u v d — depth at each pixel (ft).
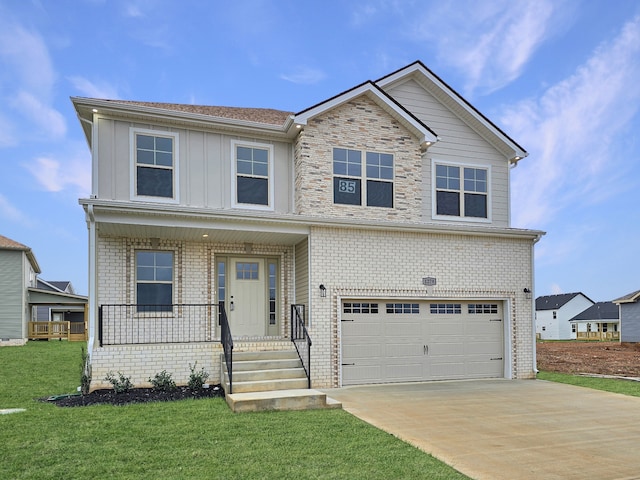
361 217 41.83
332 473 16.74
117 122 37.70
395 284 40.42
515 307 44.32
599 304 200.44
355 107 43.11
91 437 20.94
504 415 27.17
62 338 94.79
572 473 17.62
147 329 37.52
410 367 40.73
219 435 21.44
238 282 40.98
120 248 37.29
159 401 29.01
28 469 16.96
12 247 84.79
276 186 41.88
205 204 39.40
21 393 32.76
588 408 29.37
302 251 40.32
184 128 39.55
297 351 35.70
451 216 46.16
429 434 22.74
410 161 44.29
